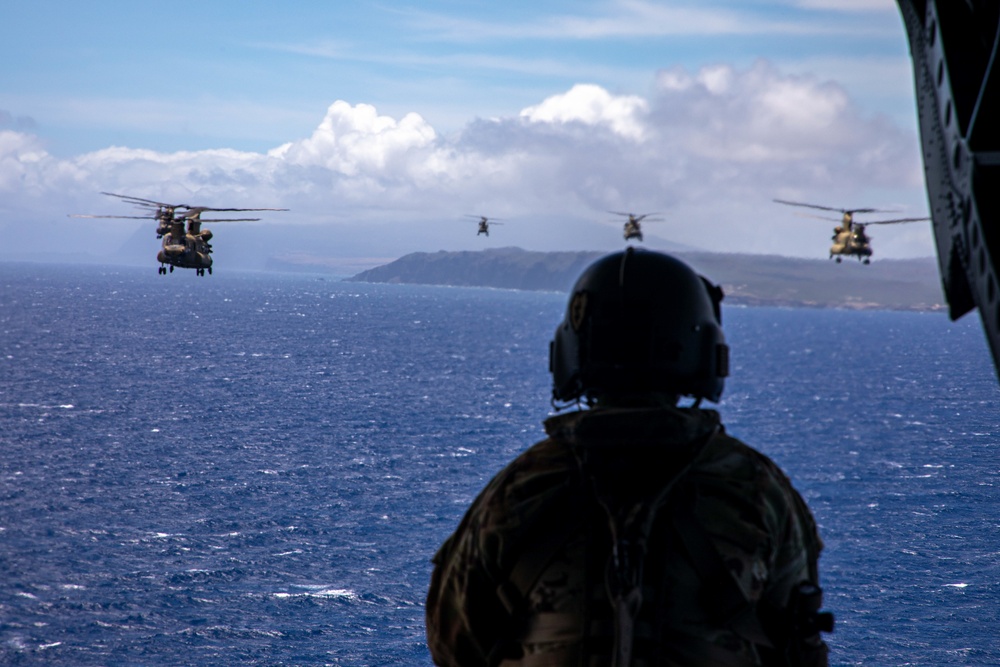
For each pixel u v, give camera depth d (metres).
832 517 113.50
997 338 1.53
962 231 1.72
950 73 1.78
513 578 2.35
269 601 80.00
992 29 1.74
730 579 2.21
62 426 153.38
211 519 103.94
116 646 69.62
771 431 167.75
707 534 2.24
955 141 1.75
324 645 71.12
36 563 86.56
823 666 2.32
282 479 123.12
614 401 2.55
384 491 118.06
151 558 89.94
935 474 139.88
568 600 2.26
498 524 2.38
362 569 89.06
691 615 2.20
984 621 81.25
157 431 153.00
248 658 68.19
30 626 72.19
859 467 141.25
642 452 2.32
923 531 109.25
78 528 98.25
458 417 172.62
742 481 2.34
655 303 2.57
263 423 163.38
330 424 163.75
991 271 1.57
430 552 94.56
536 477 2.41
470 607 2.42
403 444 147.25
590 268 2.74
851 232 67.88
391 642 72.06
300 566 89.25
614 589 2.14
